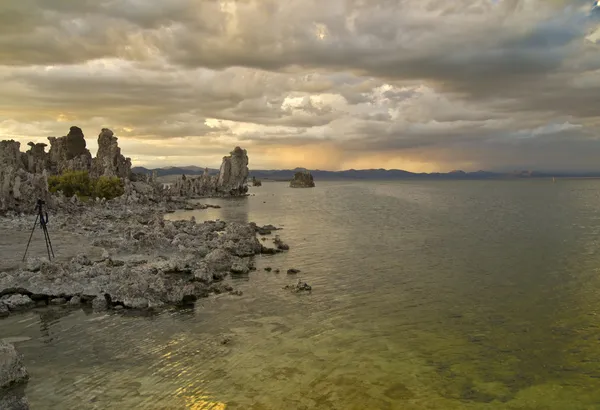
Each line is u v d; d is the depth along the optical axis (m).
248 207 131.62
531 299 32.16
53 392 18.38
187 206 128.25
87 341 23.72
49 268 32.47
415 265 43.69
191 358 21.75
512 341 24.41
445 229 73.88
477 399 18.31
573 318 28.08
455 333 25.52
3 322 26.34
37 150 156.25
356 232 70.06
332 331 25.62
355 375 20.20
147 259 42.31
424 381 19.75
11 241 51.47
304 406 17.50
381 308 29.91
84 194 120.62
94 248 47.31
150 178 165.12
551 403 18.09
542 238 62.53
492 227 76.56
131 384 19.11
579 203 142.75
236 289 34.19
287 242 58.91
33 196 81.75
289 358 21.91
